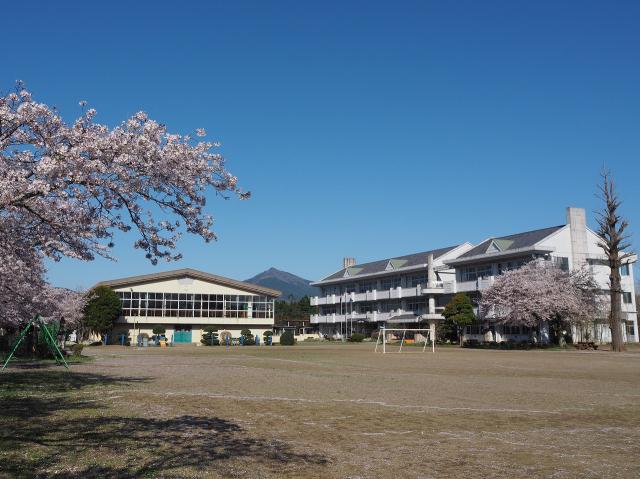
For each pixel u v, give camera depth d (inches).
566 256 2068.2
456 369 917.2
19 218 373.1
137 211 359.3
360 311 3083.2
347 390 588.7
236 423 380.5
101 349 1882.4
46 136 326.3
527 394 562.3
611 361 1154.7
